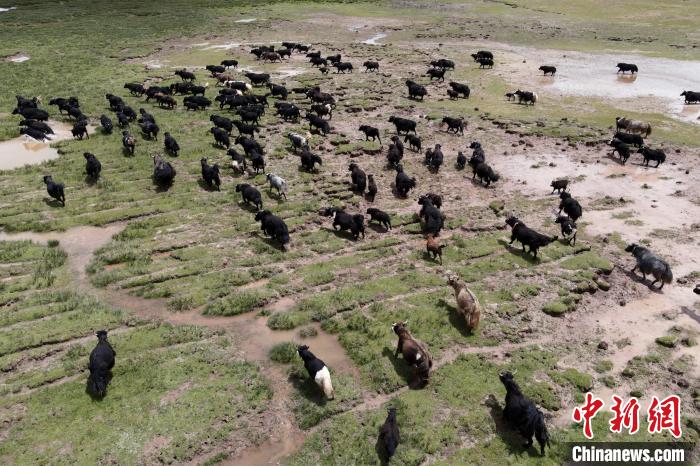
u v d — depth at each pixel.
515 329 16.03
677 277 18.78
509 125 34.47
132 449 11.81
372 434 12.30
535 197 25.08
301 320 16.28
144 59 55.62
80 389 13.40
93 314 16.27
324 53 57.44
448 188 26.14
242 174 27.27
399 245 20.98
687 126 34.16
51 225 21.69
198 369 14.23
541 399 13.35
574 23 70.50
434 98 41.16
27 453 11.64
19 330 15.47
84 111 37.06
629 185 26.11
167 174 25.41
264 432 12.44
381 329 15.73
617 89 42.91
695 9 74.94
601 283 18.25
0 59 54.59
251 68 51.31
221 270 18.97
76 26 70.69
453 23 72.56
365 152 30.23
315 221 22.70
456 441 12.15
